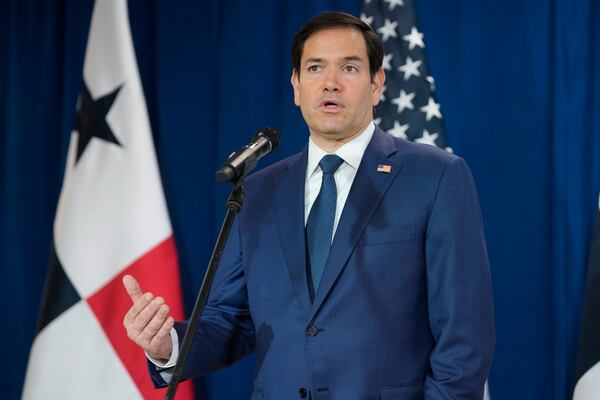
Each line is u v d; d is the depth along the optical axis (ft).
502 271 21.49
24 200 25.57
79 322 21.99
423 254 13.56
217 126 24.06
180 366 11.46
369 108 14.73
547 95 21.43
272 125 23.71
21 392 25.18
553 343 20.90
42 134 25.57
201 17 24.49
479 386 12.83
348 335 13.16
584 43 21.20
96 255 22.21
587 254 20.94
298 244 14.08
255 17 23.85
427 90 22.11
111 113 22.82
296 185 14.76
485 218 21.72
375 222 13.67
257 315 14.17
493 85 21.86
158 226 22.25
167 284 21.99
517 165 21.53
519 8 21.71
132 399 21.66
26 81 25.81
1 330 25.46
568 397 20.81
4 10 26.05
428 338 13.53
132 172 22.47
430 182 13.75
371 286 13.29
